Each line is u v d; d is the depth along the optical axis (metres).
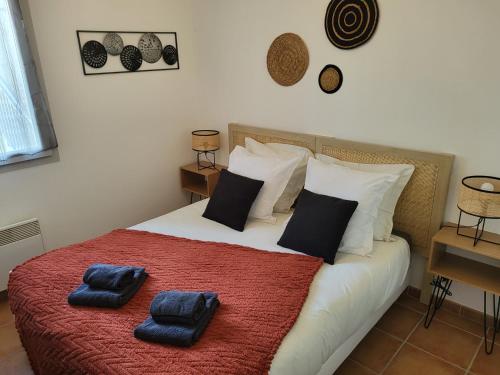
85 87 2.94
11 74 2.48
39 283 1.89
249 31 3.09
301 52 2.79
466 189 2.01
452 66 2.13
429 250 2.41
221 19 3.27
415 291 2.63
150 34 3.24
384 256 2.18
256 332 1.52
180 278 1.92
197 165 3.80
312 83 2.80
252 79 3.21
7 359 2.20
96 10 2.88
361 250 2.18
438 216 2.32
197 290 1.81
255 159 2.78
